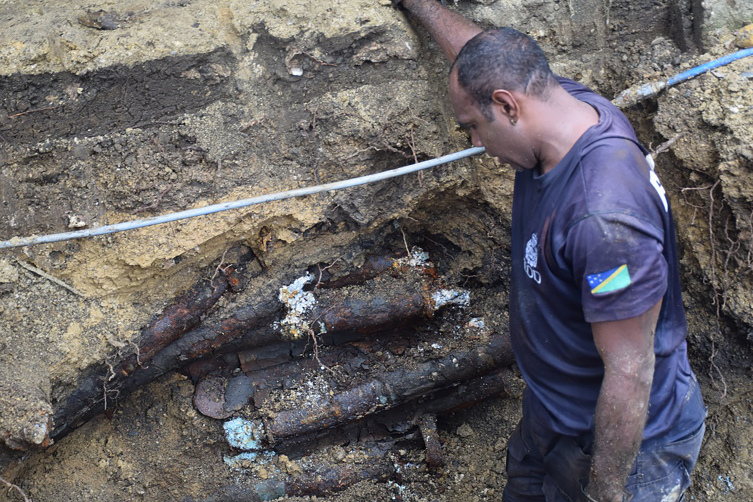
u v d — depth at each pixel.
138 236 2.50
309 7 2.50
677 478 1.89
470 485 2.98
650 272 1.47
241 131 2.58
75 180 2.49
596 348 1.63
